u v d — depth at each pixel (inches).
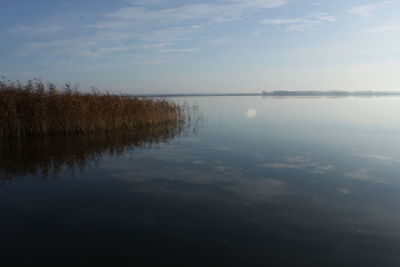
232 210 285.0
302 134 759.1
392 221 260.5
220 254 209.2
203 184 363.9
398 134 746.2
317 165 447.8
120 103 823.1
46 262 199.0
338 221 261.0
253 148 584.1
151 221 261.4
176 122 1024.9
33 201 309.6
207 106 2135.8
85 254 209.0
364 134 749.9
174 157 510.3
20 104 670.5
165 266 195.0
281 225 253.8
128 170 427.8
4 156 506.3
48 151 549.6
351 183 362.9
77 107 720.3
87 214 276.8
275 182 369.4
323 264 197.5
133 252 211.8
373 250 214.4
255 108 1863.9
